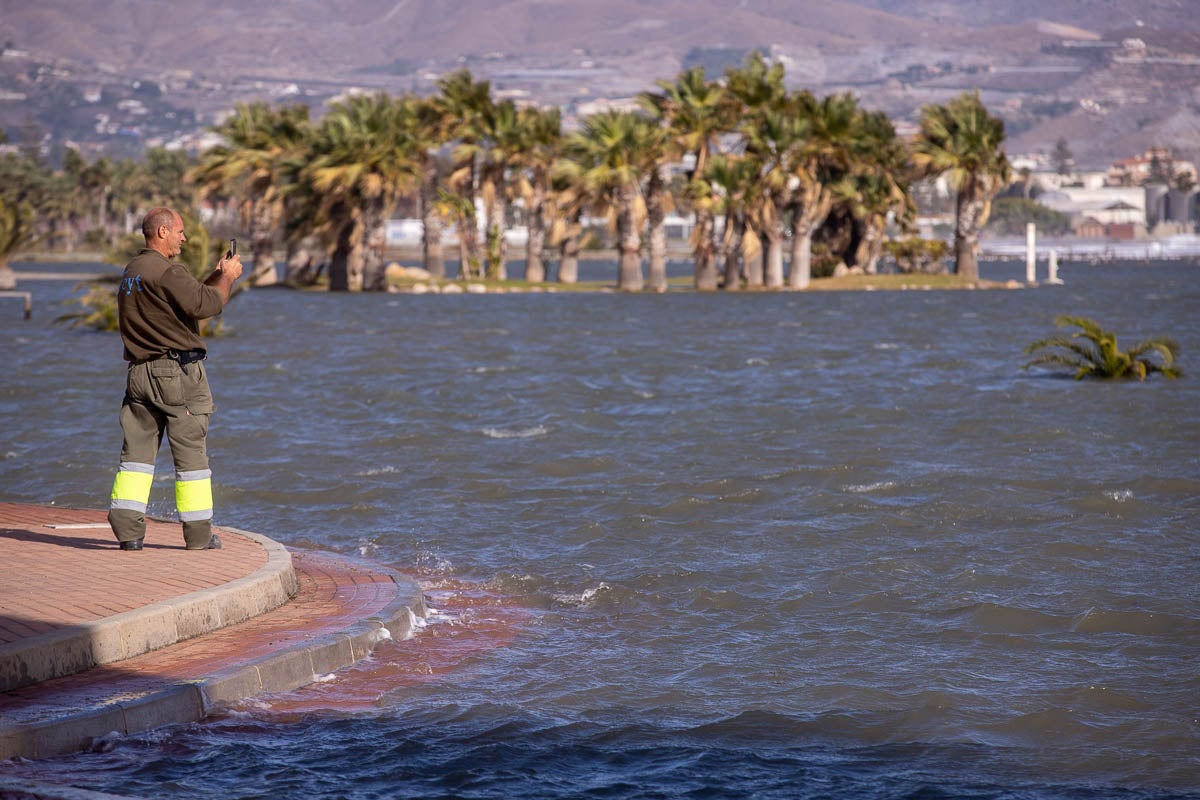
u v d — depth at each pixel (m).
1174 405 71.44
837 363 102.12
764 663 25.23
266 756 19.44
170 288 28.14
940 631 27.61
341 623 25.55
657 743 20.55
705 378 89.56
